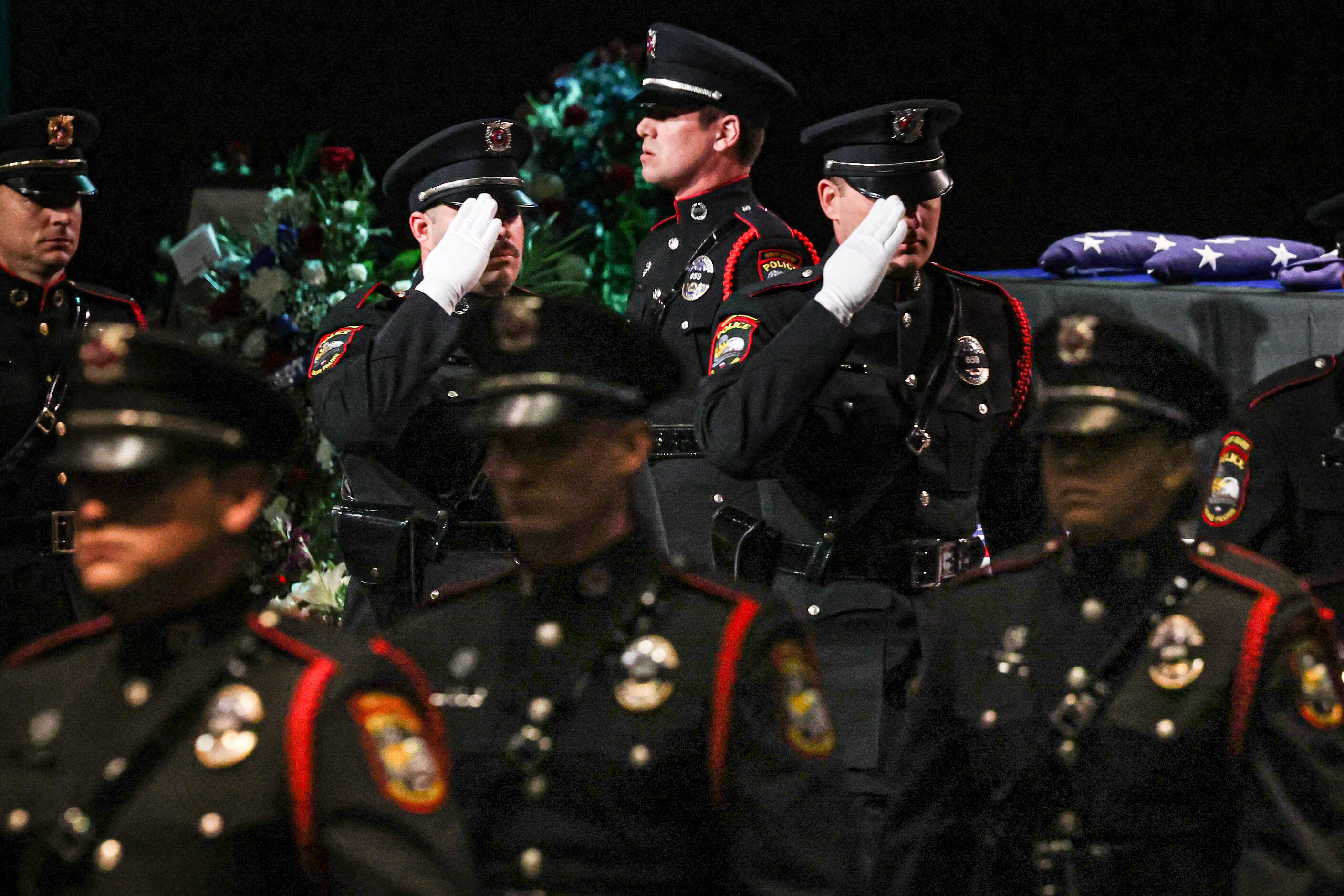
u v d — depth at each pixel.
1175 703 8.60
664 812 7.89
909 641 13.34
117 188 29.41
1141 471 8.70
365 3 29.50
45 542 16.50
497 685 8.20
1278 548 13.31
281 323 20.14
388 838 6.91
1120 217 27.34
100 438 7.18
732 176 16.58
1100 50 27.12
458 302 14.16
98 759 7.27
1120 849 8.62
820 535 13.63
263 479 7.60
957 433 13.74
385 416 13.30
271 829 6.98
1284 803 8.23
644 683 7.97
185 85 29.38
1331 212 15.90
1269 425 13.41
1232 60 26.31
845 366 13.65
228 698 7.14
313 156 22.62
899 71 28.39
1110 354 8.71
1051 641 9.04
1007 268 28.05
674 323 16.03
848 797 8.13
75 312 17.28
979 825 9.15
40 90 29.05
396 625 8.68
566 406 7.94
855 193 13.88
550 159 22.45
